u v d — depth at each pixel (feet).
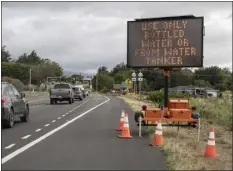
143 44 53.88
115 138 47.29
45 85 501.97
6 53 597.93
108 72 546.67
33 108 108.37
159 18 53.36
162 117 50.03
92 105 128.88
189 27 52.34
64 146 40.86
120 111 98.53
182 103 50.39
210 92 199.93
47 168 30.12
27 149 38.70
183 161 33.24
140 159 33.96
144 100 165.99
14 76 473.26
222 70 396.57
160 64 53.21
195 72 395.34
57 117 77.77
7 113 56.34
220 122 65.10
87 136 48.96
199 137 48.93
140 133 49.37
